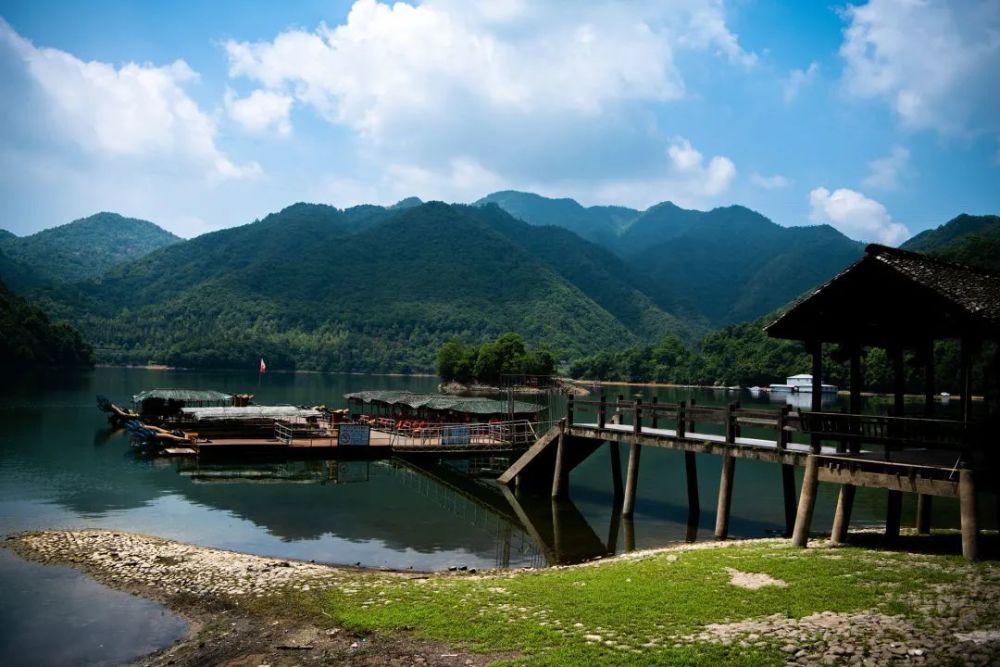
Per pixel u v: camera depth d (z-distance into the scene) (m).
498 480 36.72
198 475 36.88
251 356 188.88
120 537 23.48
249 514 28.56
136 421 51.69
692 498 28.59
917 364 20.81
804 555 16.97
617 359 192.75
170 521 26.97
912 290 16.97
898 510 20.09
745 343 167.50
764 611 13.15
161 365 185.12
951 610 12.27
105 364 184.00
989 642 10.92
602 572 17.14
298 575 19.00
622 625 13.09
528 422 47.53
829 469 18.17
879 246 18.06
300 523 27.28
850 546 17.86
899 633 11.56
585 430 30.34
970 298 15.89
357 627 14.51
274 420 47.66
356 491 34.09
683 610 13.57
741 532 25.95
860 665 10.66
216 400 56.56
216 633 15.01
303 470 39.56
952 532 21.02
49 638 15.07
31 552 21.42
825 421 19.12
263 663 13.19
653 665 11.17
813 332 19.89
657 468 42.25
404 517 28.66
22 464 38.44
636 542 24.70
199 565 20.11
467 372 140.25
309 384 140.88
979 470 15.45
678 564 17.16
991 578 13.78
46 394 84.81
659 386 173.75
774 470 41.56
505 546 24.19
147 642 14.86
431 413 56.00
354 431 42.88
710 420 24.47
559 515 29.12
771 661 10.98
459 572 20.06
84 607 16.84
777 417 21.97
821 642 11.49
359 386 137.62
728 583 15.12
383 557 22.66
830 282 18.58
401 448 42.47
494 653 12.51
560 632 13.05
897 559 15.77
